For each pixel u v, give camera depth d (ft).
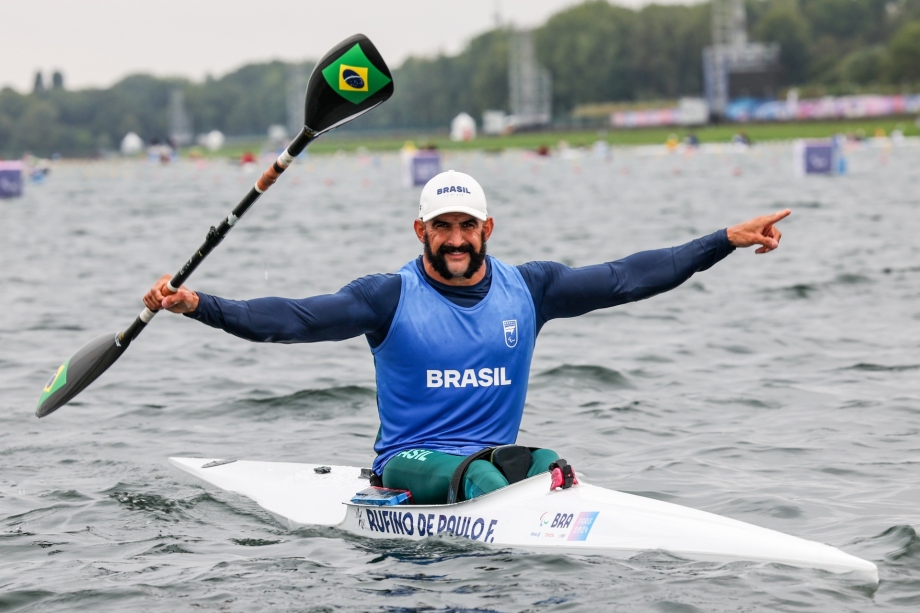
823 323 127.65
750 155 614.75
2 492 70.74
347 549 57.31
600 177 479.00
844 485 68.95
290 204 369.71
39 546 59.93
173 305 54.03
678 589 49.78
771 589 49.60
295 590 51.60
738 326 127.44
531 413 91.15
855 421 85.10
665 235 233.35
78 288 171.32
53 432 87.04
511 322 59.57
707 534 53.98
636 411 90.79
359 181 517.55
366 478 69.62
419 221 59.06
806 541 53.57
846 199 312.50
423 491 58.13
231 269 191.52
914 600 49.01
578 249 209.46
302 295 158.71
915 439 79.51
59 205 387.55
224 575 54.19
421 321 58.75
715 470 73.26
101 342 65.16
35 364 114.21
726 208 297.94
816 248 199.11
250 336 55.16
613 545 53.98
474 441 59.47
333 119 60.34
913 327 123.24
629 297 60.39
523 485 57.11
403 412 59.93
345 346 121.80
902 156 541.75
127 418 91.56
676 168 524.93
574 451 79.30
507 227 259.80
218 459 75.66
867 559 54.80
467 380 59.21
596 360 110.63
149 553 58.29
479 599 49.52
